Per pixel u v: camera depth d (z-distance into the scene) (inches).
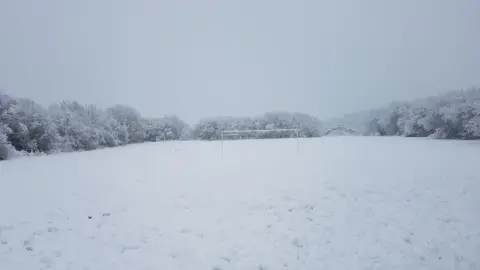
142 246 187.6
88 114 1047.6
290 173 374.3
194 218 229.6
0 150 624.1
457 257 169.6
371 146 703.1
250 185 317.1
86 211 249.3
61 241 196.2
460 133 859.4
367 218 223.8
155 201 271.6
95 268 163.2
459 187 293.1
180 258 172.4
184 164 488.1
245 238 195.2
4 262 170.1
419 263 164.7
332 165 424.5
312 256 172.9
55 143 772.6
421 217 223.5
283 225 213.6
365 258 169.9
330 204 253.3
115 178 374.9
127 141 1127.0
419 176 339.6
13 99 770.8
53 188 325.1
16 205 266.2
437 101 1019.3
